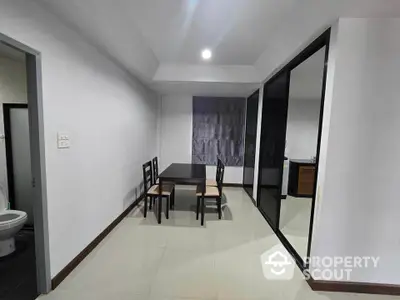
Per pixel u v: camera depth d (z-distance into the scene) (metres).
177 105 5.93
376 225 2.03
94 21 2.09
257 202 4.40
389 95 1.92
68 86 2.17
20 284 2.09
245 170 5.75
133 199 4.18
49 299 1.91
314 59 3.01
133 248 2.76
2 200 2.79
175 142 6.02
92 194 2.68
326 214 2.05
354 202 2.03
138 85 4.29
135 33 2.72
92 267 2.36
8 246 2.57
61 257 2.13
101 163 2.89
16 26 1.56
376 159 1.98
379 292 2.08
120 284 2.11
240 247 2.86
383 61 1.89
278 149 3.31
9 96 3.07
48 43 1.88
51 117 1.94
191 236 3.12
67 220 2.21
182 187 5.78
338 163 2.00
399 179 1.98
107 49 2.78
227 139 5.96
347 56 1.90
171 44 3.17
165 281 2.17
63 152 2.12
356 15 1.82
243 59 3.75
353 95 1.93
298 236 3.18
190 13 2.30
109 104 3.09
